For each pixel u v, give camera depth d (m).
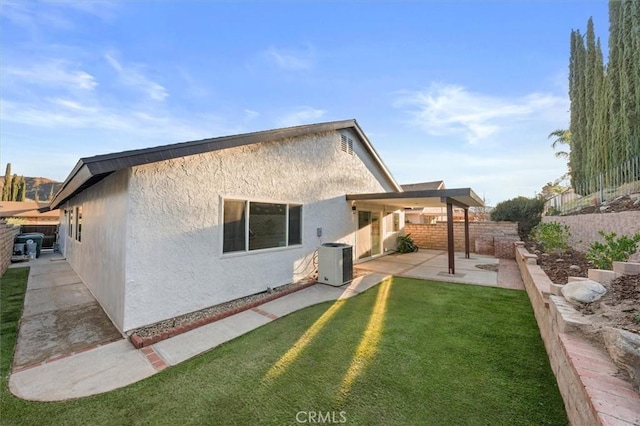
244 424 2.70
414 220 25.98
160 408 2.93
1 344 4.43
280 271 7.76
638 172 9.62
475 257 13.27
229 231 6.40
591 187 13.41
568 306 3.39
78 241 9.80
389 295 7.02
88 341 4.53
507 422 2.63
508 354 3.91
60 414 2.85
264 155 7.33
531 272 6.42
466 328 4.86
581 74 17.03
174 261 5.35
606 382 2.14
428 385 3.23
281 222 7.89
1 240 9.70
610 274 3.67
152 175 5.05
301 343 4.37
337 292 7.35
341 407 2.91
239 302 6.32
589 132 15.28
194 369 3.67
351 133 11.68
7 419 2.78
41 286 8.11
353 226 11.68
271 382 3.36
